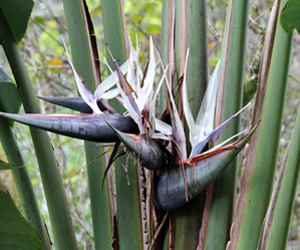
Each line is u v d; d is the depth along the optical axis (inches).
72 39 57.8
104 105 52.1
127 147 48.7
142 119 51.4
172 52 56.2
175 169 52.7
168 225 56.7
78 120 48.6
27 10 54.5
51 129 47.5
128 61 53.3
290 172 51.9
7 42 54.1
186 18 55.9
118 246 58.5
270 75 53.3
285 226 52.5
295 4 48.5
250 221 54.1
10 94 56.4
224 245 55.2
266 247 53.4
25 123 46.7
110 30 57.6
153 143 51.4
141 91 50.9
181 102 55.4
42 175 56.2
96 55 57.7
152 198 53.9
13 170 55.4
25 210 55.7
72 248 57.6
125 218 57.9
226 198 55.0
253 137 54.3
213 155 50.6
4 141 54.7
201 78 55.8
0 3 53.7
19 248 54.2
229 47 54.6
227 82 54.7
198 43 55.7
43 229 56.6
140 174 57.1
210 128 52.4
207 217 55.5
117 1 57.3
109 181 58.8
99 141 49.8
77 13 57.4
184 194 52.3
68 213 57.4
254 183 53.9
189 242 55.9
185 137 54.8
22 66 54.8
